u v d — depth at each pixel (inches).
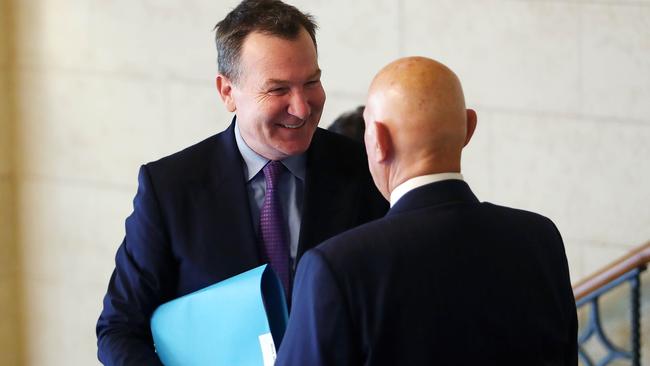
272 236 136.4
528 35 275.9
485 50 281.6
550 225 117.3
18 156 349.1
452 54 285.3
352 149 141.5
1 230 352.5
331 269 106.1
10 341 363.9
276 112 128.4
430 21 286.0
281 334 129.5
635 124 270.2
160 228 135.3
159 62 321.1
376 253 107.2
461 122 112.1
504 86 281.3
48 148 344.2
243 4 132.3
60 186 346.0
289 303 135.3
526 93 279.1
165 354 131.5
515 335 110.2
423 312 106.6
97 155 337.4
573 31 271.3
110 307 137.6
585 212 279.1
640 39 265.4
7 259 356.8
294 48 128.0
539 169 281.7
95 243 346.3
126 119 330.0
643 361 281.3
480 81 283.6
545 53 275.1
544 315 112.5
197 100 318.7
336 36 296.7
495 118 283.9
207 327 128.9
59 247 351.6
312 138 139.8
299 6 298.4
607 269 243.1
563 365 116.0
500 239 112.0
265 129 129.9
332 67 298.8
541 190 282.7
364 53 294.5
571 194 279.9
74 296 354.3
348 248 107.5
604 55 269.4
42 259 354.9
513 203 286.5
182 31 316.2
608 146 273.7
